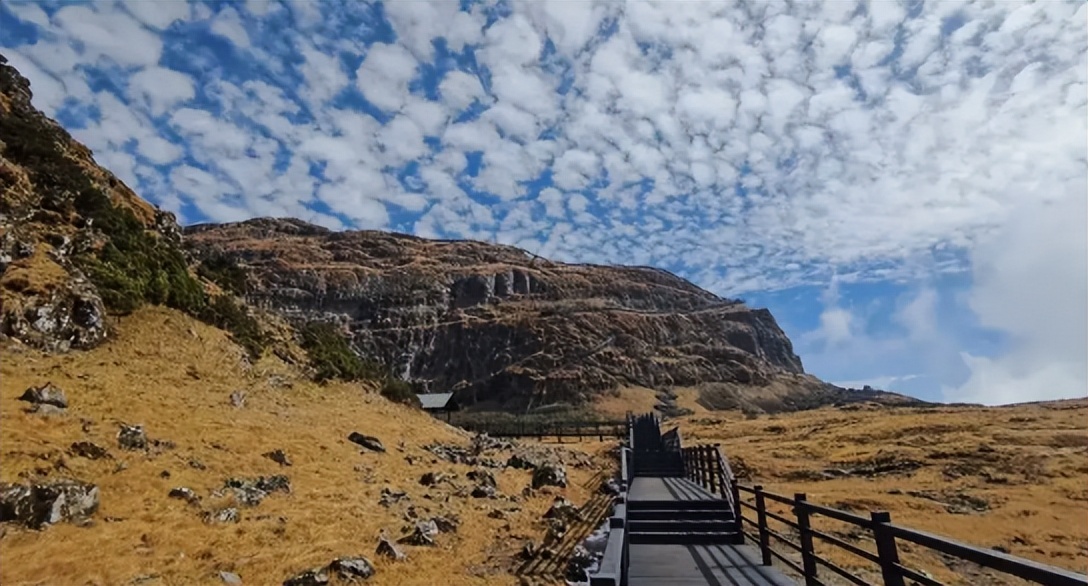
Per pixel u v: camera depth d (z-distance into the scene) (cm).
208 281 3094
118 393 1599
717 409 9294
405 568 1089
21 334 1633
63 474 1067
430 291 13662
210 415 1739
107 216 2505
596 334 11562
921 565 1478
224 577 918
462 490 1752
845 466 3241
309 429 1988
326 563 1036
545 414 8000
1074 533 1875
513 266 16088
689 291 18512
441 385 10431
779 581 875
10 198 2092
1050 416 4478
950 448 3362
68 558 849
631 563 1040
